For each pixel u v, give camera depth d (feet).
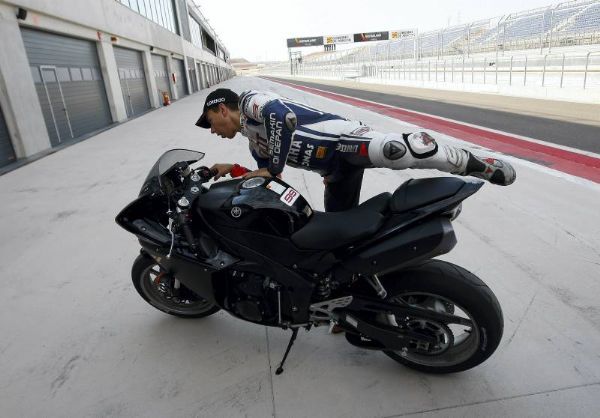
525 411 5.90
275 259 6.41
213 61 177.37
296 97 64.95
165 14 75.97
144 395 6.64
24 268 11.14
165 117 46.96
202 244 6.77
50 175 21.45
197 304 8.38
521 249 10.42
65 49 34.14
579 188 14.70
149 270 8.19
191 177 6.81
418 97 60.75
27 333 8.38
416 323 6.39
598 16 82.07
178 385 6.81
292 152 7.33
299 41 263.70
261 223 6.30
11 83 25.32
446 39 127.44
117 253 11.77
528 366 6.71
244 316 6.81
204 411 6.26
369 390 6.47
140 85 55.93
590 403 5.96
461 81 85.10
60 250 12.16
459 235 11.35
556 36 89.25
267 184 6.40
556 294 8.49
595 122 30.01
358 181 8.16
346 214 6.16
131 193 17.31
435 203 5.61
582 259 9.78
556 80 62.34
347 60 204.74
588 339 7.20
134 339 8.01
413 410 6.06
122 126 40.68
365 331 6.41
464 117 35.37
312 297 6.48
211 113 7.56
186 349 7.65
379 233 5.87
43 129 28.53
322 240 6.03
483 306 5.78
